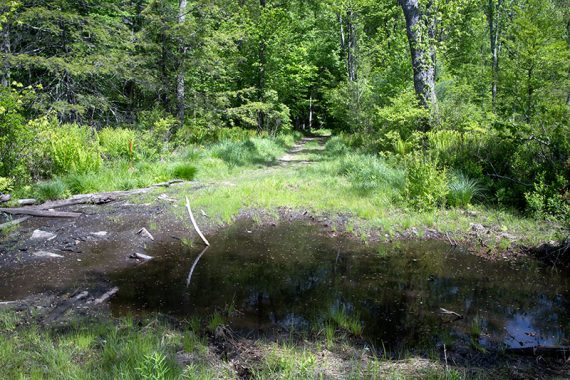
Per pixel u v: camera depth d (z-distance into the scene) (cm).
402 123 1273
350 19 2589
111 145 1241
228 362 343
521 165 874
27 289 504
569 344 385
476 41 2491
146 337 371
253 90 2022
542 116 879
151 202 888
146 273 565
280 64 2431
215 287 522
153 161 1252
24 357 332
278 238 720
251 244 689
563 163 820
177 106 1738
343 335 400
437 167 962
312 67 2719
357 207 859
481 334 406
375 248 669
